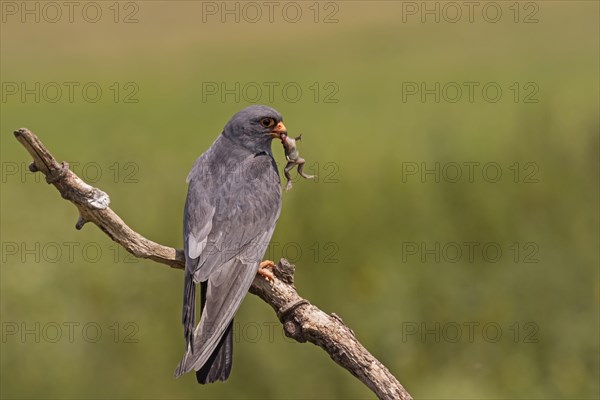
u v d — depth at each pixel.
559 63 30.78
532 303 13.79
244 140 10.53
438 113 22.81
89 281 13.36
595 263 13.97
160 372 12.98
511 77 29.39
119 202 14.59
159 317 13.23
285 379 12.80
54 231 14.62
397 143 18.16
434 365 13.44
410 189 15.29
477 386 13.09
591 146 15.71
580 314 13.63
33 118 28.00
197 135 23.78
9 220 14.89
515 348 13.48
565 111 17.45
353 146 18.19
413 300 13.67
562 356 13.36
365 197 14.97
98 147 20.70
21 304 13.09
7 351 12.92
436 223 14.72
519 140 16.27
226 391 12.88
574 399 12.97
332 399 12.82
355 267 14.07
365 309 13.59
